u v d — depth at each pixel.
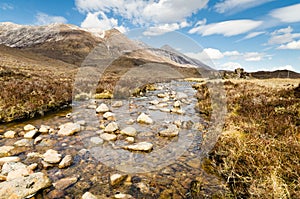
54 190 2.91
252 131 4.66
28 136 4.88
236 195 2.80
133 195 2.85
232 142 4.15
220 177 3.30
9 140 4.71
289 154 3.38
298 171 2.84
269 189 2.57
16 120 6.25
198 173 3.42
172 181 3.19
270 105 6.87
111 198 2.78
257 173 2.97
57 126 5.83
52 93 9.12
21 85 9.34
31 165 3.47
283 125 4.73
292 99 7.34
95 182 3.15
